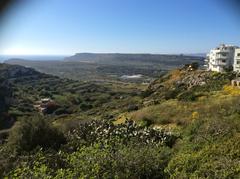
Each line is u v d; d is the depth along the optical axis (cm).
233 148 1275
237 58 6662
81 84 12575
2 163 1484
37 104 8119
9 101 7675
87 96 10069
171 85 5938
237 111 2008
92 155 1340
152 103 4031
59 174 1150
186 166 1210
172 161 1276
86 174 1176
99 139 1819
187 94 3888
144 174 1224
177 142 1644
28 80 12300
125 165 1241
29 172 1213
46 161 1390
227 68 7112
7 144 1925
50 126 1969
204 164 1173
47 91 10631
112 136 1820
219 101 2755
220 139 1431
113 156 1298
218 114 2061
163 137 1741
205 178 1076
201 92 3959
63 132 2131
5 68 12544
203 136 1513
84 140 1905
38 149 1756
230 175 1066
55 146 1833
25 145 1841
